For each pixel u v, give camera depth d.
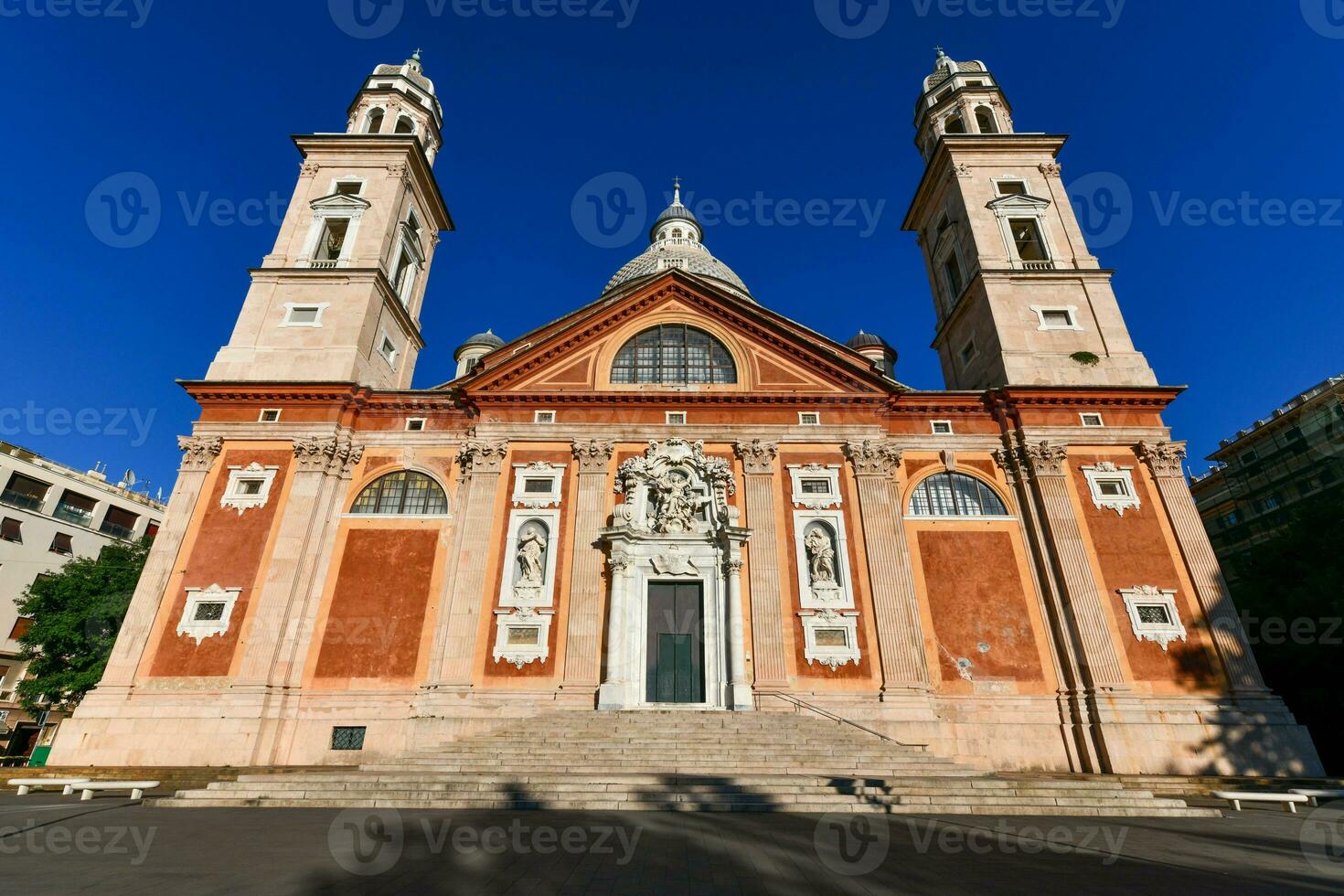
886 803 15.03
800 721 21.09
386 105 39.00
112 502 52.41
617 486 27.14
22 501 47.12
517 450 27.98
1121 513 26.66
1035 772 22.44
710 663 24.25
